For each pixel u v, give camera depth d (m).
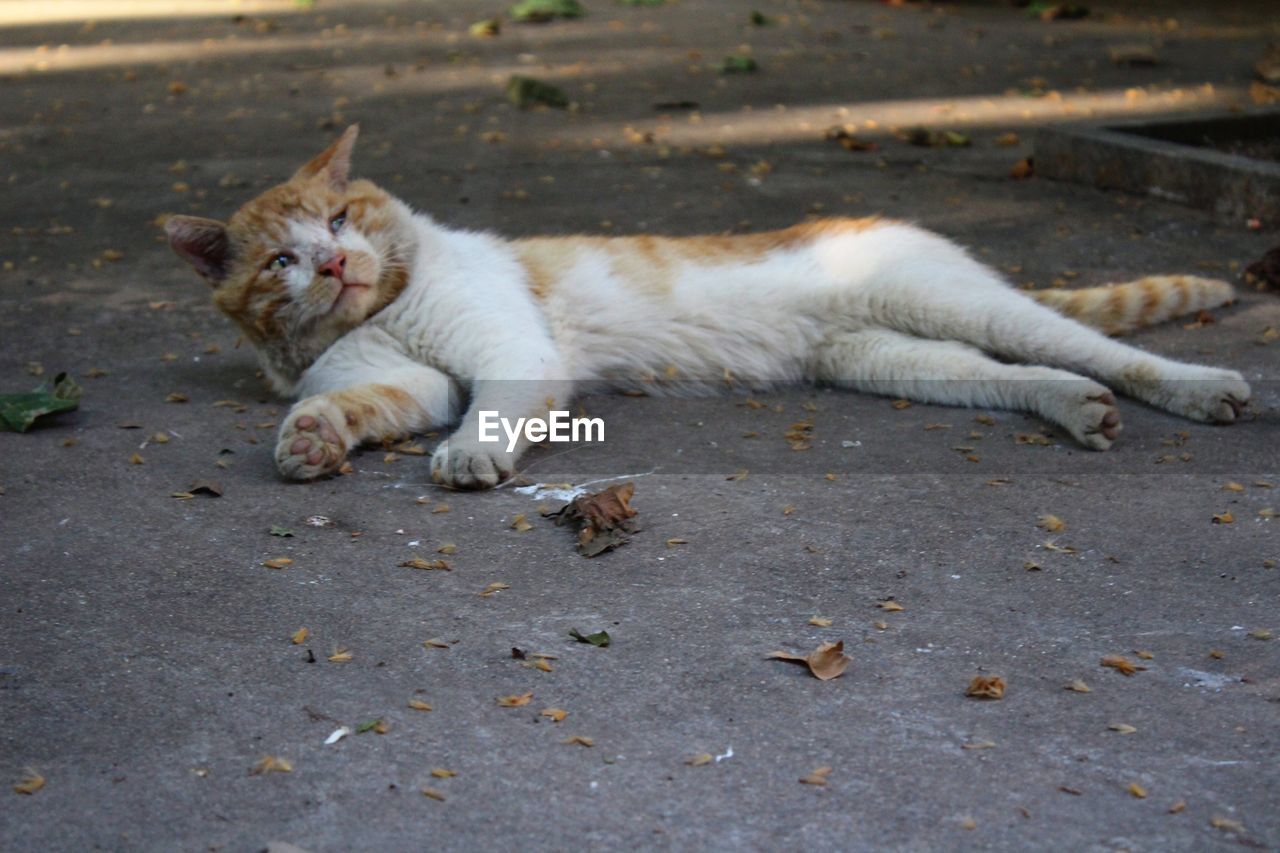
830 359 2.16
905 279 2.13
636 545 1.84
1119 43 3.79
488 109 3.21
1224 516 1.86
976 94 3.24
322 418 1.94
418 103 3.30
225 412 2.08
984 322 2.10
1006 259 2.43
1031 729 1.64
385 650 1.72
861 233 2.19
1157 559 1.81
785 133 2.97
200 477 1.95
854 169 2.78
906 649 1.71
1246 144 2.79
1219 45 3.73
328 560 1.82
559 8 4.46
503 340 2.03
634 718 1.65
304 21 4.59
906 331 2.14
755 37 4.04
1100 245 2.46
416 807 1.59
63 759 1.62
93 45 4.24
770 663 1.70
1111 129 2.71
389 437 2.01
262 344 2.09
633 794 1.60
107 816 1.58
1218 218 2.54
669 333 2.13
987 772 1.61
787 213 2.60
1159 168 2.60
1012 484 1.92
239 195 2.73
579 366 2.12
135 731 1.64
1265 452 1.97
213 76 3.71
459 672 1.70
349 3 4.96
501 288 2.07
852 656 1.71
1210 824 1.57
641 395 2.15
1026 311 2.10
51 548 1.83
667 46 3.94
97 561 1.82
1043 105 3.11
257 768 1.61
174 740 1.64
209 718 1.65
